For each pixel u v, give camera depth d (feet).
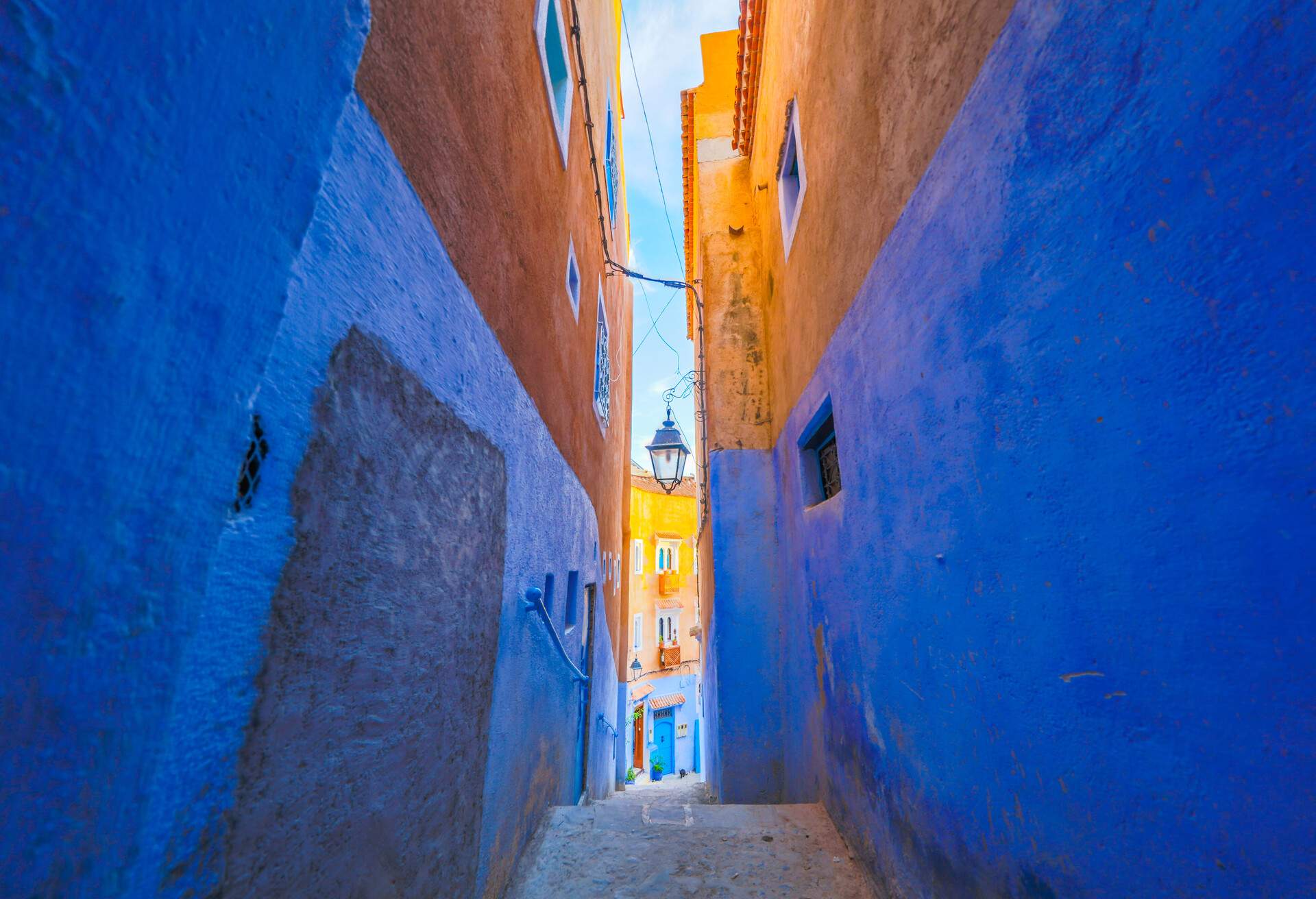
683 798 23.32
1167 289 3.22
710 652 23.95
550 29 11.62
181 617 2.18
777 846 9.73
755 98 20.81
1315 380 2.48
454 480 5.64
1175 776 3.24
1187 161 3.07
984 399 5.18
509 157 7.82
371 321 3.92
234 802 2.61
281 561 2.95
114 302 1.81
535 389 9.74
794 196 15.87
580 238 15.48
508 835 7.96
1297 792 2.58
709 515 22.29
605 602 23.82
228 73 2.17
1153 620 3.37
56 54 1.59
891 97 7.36
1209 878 3.02
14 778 1.61
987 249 5.09
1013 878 4.89
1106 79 3.64
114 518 1.88
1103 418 3.73
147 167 1.88
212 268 2.18
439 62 5.20
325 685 3.38
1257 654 2.75
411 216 4.56
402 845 4.48
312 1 2.63
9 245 1.52
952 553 5.87
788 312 15.31
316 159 2.69
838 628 10.41
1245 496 2.81
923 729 6.64
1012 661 4.82
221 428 2.31
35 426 1.62
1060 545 4.18
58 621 1.72
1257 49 2.70
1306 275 2.51
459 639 5.81
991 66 4.97
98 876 1.87
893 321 7.36
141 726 2.03
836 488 12.57
